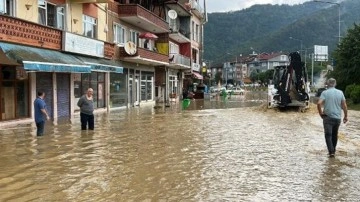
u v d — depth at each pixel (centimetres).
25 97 2169
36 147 1334
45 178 923
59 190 826
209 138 1558
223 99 5584
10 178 921
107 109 3186
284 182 888
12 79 2058
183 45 6103
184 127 1934
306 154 1211
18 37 1947
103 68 2798
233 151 1267
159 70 4862
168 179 919
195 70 6644
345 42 4550
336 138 1202
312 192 809
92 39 2766
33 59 1880
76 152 1245
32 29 2066
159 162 1100
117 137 1579
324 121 1186
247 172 984
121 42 3603
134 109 3344
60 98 2480
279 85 2830
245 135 1642
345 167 1028
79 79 2720
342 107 1187
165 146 1365
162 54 4212
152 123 2123
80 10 2758
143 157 1169
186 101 3784
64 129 1828
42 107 1595
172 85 5394
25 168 1022
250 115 2639
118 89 3462
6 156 1177
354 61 4366
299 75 2823
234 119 2353
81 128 1811
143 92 4169
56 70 2050
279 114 2677
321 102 1174
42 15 2330
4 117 2005
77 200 759
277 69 2980
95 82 3006
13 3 2069
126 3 3816
